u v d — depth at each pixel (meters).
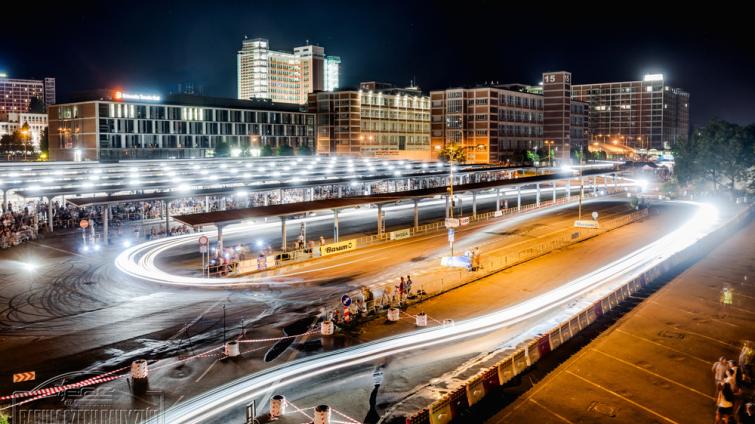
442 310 41.72
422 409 25.89
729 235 75.56
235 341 33.03
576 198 121.50
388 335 36.38
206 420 25.47
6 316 39.78
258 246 65.75
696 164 125.88
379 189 118.31
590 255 62.19
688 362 32.25
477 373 30.22
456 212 98.06
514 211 99.44
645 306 42.94
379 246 66.62
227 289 47.34
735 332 37.47
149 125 160.38
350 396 27.89
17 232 66.50
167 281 49.66
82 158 154.88
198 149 171.50
